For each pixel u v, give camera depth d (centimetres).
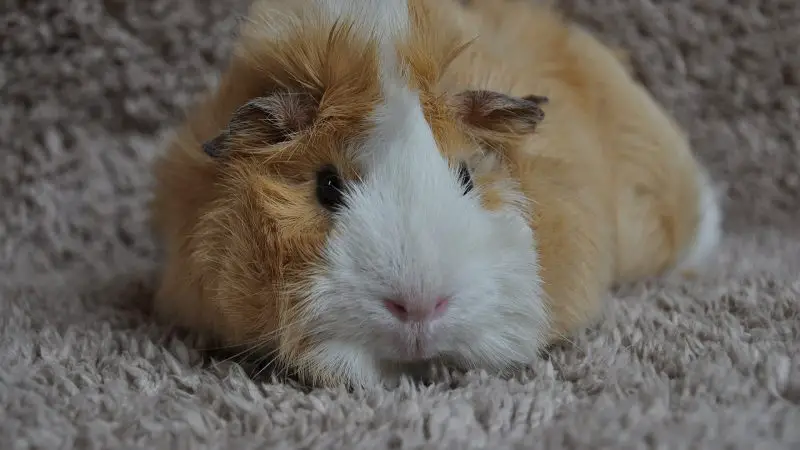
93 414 32
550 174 37
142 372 35
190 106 49
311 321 33
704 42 59
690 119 60
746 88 60
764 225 60
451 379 35
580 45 45
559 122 39
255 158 34
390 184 33
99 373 36
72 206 55
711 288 44
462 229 33
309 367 34
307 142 34
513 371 36
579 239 37
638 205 45
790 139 60
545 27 44
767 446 29
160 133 55
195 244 36
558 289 37
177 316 39
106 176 56
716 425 30
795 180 60
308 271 33
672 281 46
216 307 35
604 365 35
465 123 35
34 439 30
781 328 38
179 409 32
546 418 32
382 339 33
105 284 47
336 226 33
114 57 55
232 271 34
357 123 33
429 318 33
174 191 38
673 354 36
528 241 35
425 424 31
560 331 37
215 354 38
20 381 34
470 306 33
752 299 41
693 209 47
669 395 32
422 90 34
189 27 56
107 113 56
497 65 39
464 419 31
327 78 34
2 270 51
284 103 34
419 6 37
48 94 55
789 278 44
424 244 32
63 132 56
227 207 35
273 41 36
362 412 32
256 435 31
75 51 55
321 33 35
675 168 46
